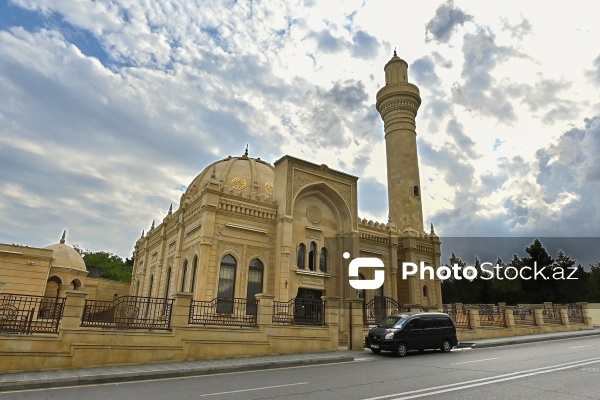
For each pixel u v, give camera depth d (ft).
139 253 123.75
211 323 50.01
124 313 49.29
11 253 85.81
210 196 70.49
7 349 36.86
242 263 71.97
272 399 26.58
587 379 32.96
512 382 31.83
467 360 46.96
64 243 110.93
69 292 40.98
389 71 129.70
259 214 76.38
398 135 118.62
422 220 112.68
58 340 39.22
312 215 83.46
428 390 28.94
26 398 27.91
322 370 40.75
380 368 41.42
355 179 89.86
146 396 28.22
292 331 54.34
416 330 55.21
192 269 72.59
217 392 29.27
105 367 39.91
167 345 44.62
